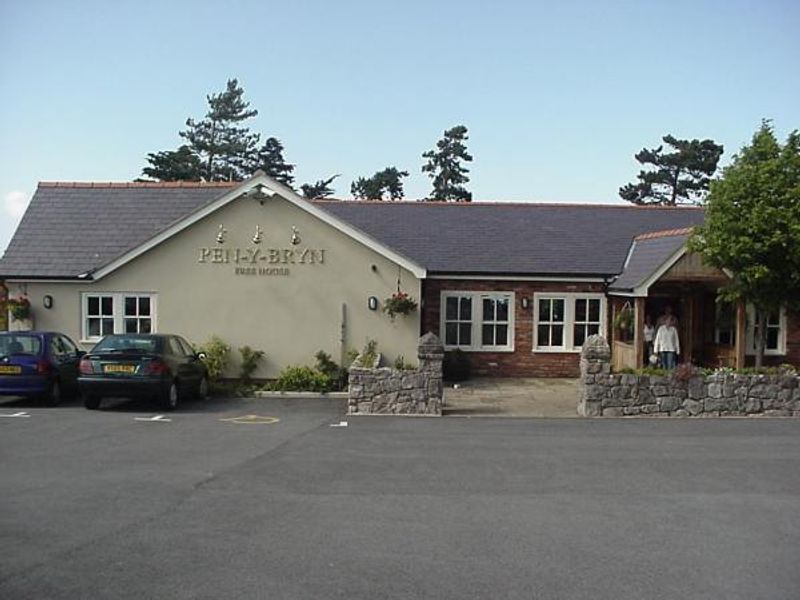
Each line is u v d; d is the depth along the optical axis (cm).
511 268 2106
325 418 1385
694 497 816
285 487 842
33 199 2136
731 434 1237
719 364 2044
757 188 1593
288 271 1792
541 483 876
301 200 1778
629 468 963
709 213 1669
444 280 2119
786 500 806
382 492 824
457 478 897
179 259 1797
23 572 562
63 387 1560
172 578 553
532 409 1525
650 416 1437
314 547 630
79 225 2039
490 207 2522
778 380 1455
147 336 1493
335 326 1797
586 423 1352
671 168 5519
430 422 1351
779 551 636
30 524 686
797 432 1261
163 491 815
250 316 1794
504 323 2139
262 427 1271
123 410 1449
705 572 583
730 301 1716
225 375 1783
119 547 622
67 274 1819
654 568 591
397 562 596
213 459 995
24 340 1499
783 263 1590
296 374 1723
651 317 2133
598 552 628
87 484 843
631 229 2375
